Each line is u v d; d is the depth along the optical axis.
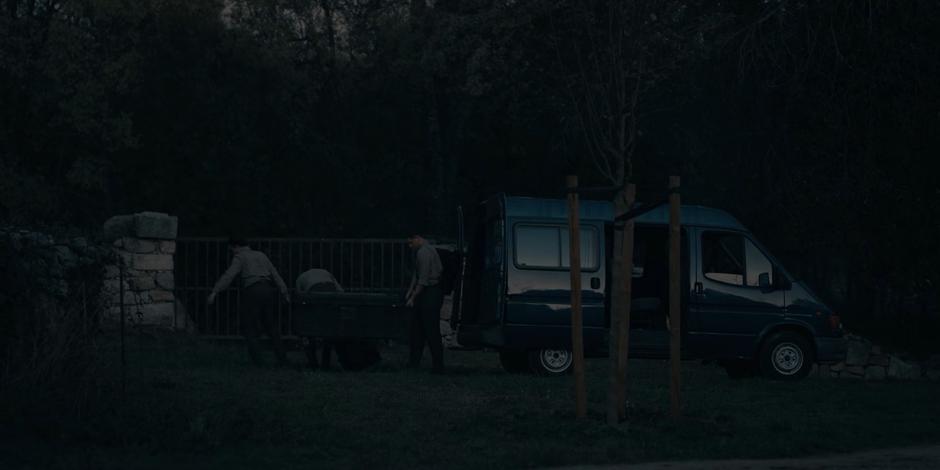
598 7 24.25
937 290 21.20
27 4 31.31
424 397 11.30
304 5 30.34
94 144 29.61
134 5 28.59
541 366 14.81
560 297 14.75
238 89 29.53
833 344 15.79
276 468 7.68
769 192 22.17
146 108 28.72
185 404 9.61
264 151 29.58
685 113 24.09
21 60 28.83
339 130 32.25
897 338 21.73
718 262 15.77
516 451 8.37
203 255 21.83
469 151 33.25
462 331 15.41
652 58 23.33
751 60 21.61
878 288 22.41
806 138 21.80
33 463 7.57
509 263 14.70
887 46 20.70
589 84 24.14
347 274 21.86
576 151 28.19
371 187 31.80
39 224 10.16
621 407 9.65
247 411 9.42
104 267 10.51
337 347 14.78
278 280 14.67
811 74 21.42
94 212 29.73
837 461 8.49
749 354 15.59
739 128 23.05
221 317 21.30
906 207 20.83
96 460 7.64
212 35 29.45
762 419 10.48
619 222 9.73
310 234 30.22
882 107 21.09
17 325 9.48
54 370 9.30
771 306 15.62
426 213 32.66
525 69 26.12
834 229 21.39
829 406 11.82
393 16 31.89
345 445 8.55
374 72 32.41
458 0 27.84
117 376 10.09
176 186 28.36
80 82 28.64
